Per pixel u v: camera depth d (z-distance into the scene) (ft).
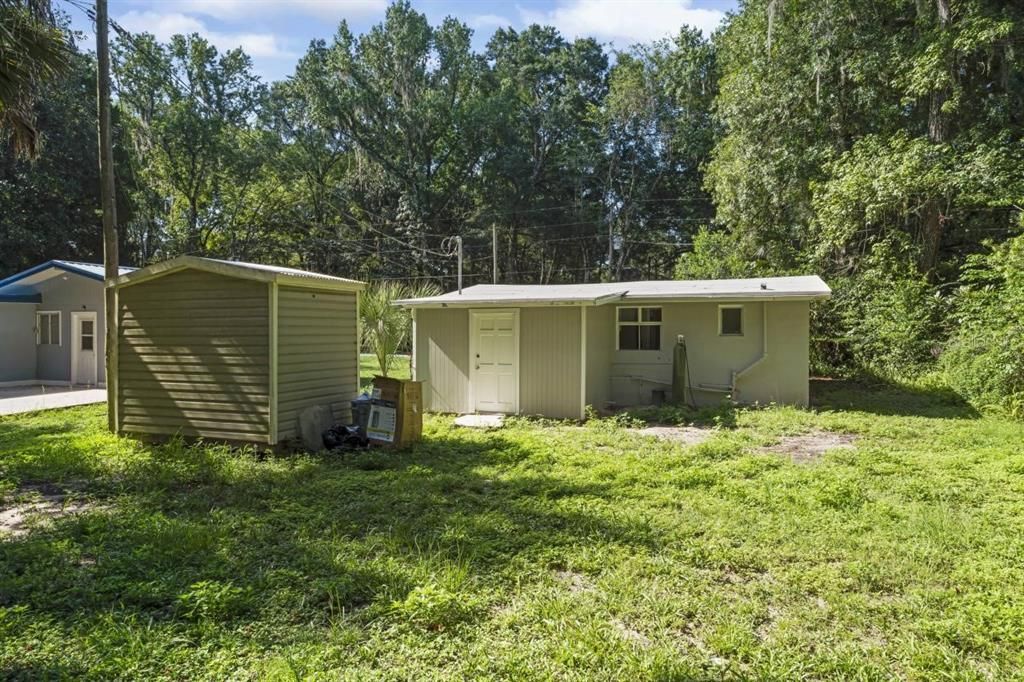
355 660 9.70
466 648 10.07
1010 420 32.35
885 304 49.52
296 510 17.49
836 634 10.55
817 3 53.78
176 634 10.50
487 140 117.50
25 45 20.56
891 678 9.20
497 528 15.85
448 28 117.19
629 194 115.44
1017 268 36.52
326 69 111.96
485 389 36.81
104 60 28.89
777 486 19.57
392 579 12.60
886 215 51.55
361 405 26.71
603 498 18.70
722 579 12.93
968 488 19.19
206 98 105.09
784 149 58.29
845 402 39.83
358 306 29.76
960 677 9.16
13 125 22.40
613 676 9.23
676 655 9.75
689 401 40.81
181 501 18.45
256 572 13.06
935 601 11.71
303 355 26.13
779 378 39.29
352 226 116.57
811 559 13.85
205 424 25.61
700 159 108.06
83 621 10.92
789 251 63.00
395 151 114.83
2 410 37.83
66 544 14.55
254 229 111.34
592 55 123.34
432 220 118.42
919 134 53.01
